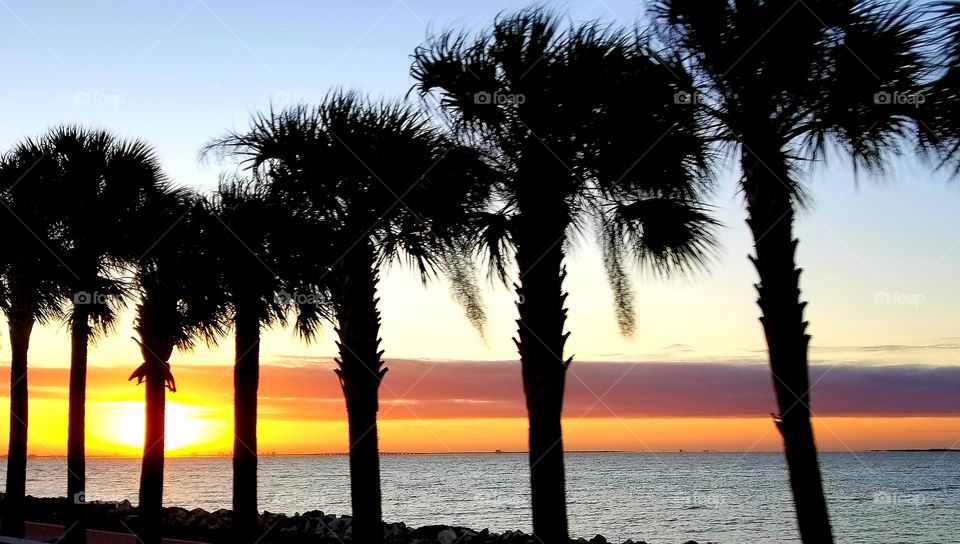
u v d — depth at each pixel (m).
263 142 13.33
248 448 15.90
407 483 112.88
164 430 15.48
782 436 9.29
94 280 15.88
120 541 17.53
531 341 10.89
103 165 15.85
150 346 15.48
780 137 10.18
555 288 11.00
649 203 11.41
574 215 12.05
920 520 53.34
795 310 9.38
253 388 15.98
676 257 11.66
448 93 11.53
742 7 9.86
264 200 14.57
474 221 12.24
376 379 12.84
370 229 13.02
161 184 16.52
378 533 12.45
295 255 13.83
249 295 15.64
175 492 92.06
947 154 9.49
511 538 17.14
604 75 10.84
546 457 10.66
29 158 15.64
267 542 17.44
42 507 24.70
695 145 10.84
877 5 9.55
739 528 48.38
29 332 18.94
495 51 11.38
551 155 11.16
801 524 9.05
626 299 11.93
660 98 10.55
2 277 16.58
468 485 105.81
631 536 43.66
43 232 15.43
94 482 120.50
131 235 15.58
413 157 12.58
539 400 10.77
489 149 11.84
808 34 9.61
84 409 16.62
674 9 10.20
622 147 11.06
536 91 11.03
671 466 188.25
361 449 12.57
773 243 9.52
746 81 9.93
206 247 15.40
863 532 46.94
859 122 10.04
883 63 9.42
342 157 12.80
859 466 172.25
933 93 9.18
